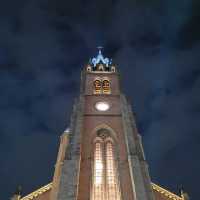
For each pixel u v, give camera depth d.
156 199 37.88
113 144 39.59
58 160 40.59
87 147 38.00
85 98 47.53
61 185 31.08
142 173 34.84
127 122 41.47
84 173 34.53
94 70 56.50
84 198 32.22
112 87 51.34
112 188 34.56
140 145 39.19
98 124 41.72
